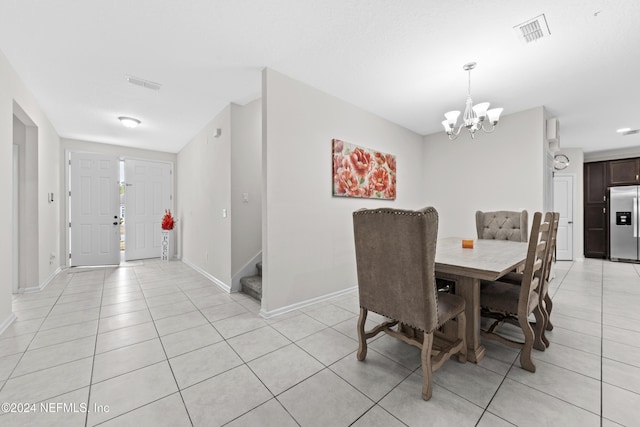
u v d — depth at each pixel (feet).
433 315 4.87
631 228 17.58
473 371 5.63
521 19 6.33
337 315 8.74
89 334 7.32
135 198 18.34
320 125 10.07
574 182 18.57
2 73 7.51
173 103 11.16
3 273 7.55
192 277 13.70
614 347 6.46
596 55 7.74
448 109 11.95
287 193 9.06
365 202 11.93
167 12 6.09
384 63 8.27
